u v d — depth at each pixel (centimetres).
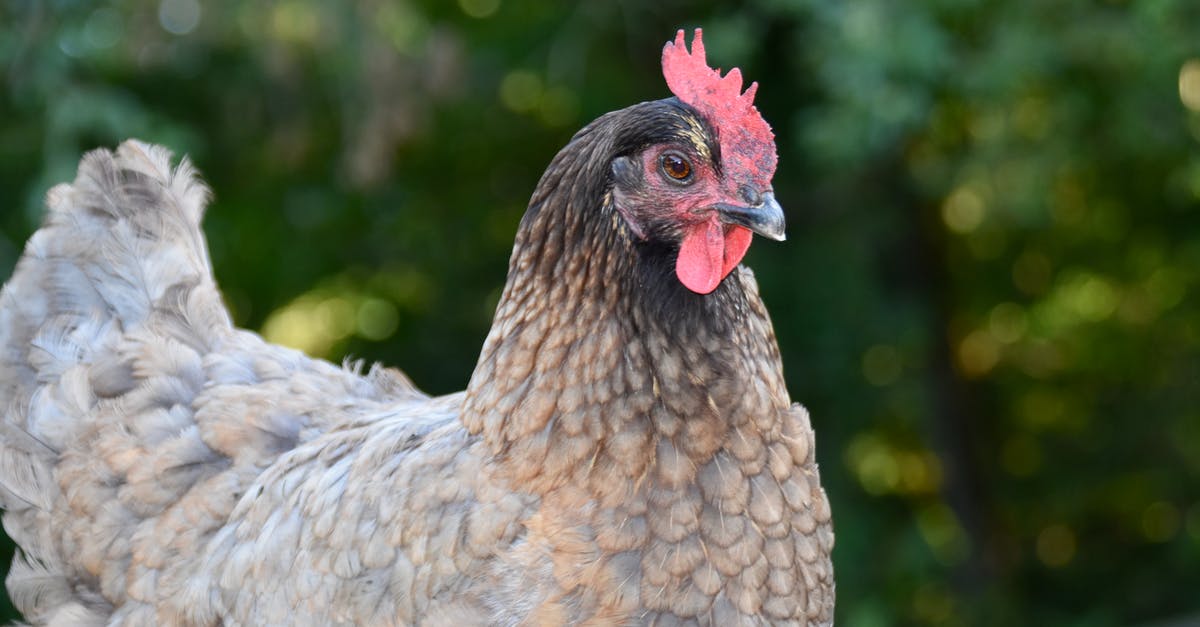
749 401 356
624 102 1053
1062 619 1173
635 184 351
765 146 356
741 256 364
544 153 1130
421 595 351
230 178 1041
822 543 378
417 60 874
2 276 866
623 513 344
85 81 882
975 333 1334
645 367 348
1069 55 866
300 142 962
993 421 1323
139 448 451
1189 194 1114
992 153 915
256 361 481
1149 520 1251
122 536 443
